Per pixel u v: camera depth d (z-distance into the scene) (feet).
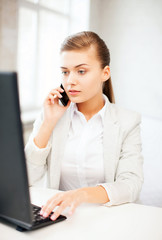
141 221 2.83
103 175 4.14
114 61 15.48
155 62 14.38
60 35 13.17
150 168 8.12
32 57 11.44
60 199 2.82
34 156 3.87
